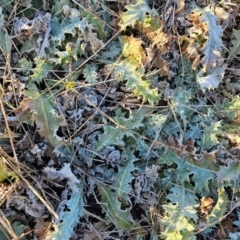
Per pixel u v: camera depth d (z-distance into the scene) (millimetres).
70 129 501
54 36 496
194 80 526
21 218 485
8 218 481
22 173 474
